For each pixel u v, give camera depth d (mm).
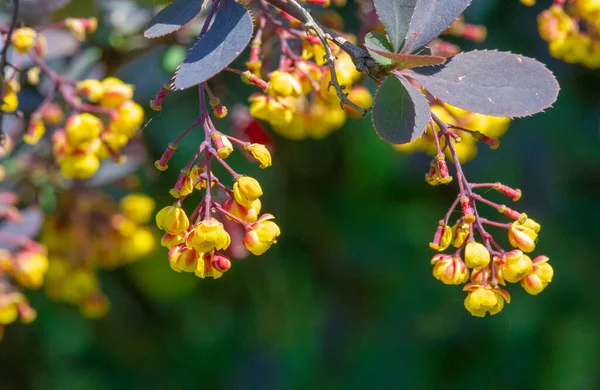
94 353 980
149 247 766
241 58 718
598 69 919
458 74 577
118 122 667
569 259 1020
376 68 574
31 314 704
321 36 579
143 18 752
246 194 581
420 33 576
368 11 705
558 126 965
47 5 675
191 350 1015
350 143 980
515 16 818
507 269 585
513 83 574
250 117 741
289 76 623
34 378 949
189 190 580
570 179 1018
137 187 812
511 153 978
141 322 990
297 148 956
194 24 743
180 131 814
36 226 718
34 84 730
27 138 672
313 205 1019
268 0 583
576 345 1007
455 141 593
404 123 571
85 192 758
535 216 1006
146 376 999
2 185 749
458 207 996
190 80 559
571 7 677
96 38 750
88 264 756
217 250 586
